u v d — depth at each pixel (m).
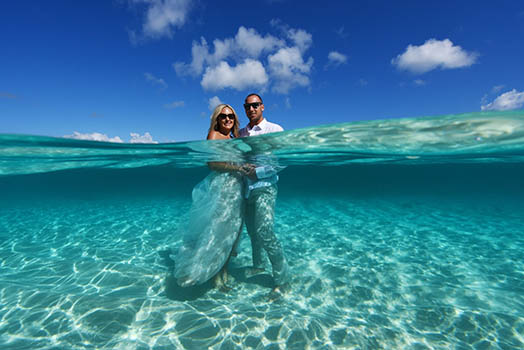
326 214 11.20
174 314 3.35
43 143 5.24
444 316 3.46
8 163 8.39
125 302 3.60
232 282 4.32
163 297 3.78
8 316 3.28
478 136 5.04
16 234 8.05
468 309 3.63
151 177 26.44
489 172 24.91
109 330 3.02
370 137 5.38
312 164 14.05
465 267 5.18
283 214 11.07
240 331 3.05
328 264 5.24
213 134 3.85
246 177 3.88
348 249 6.26
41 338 2.88
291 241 6.91
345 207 13.51
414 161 12.63
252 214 4.12
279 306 3.62
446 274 4.83
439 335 3.07
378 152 8.06
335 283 4.39
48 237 7.57
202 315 3.34
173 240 6.93
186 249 3.73
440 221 9.99
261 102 4.22
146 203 16.06
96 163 9.95
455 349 2.84
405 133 4.91
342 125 4.33
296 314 3.43
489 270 5.04
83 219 10.45
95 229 8.48
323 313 3.48
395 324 3.27
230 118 3.81
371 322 3.31
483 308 3.65
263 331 3.06
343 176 29.08
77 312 3.35
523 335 3.06
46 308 3.45
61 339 2.87
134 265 5.08
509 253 6.07
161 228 8.48
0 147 5.61
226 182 3.80
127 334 2.96
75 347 2.75
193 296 3.82
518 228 8.86
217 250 3.67
